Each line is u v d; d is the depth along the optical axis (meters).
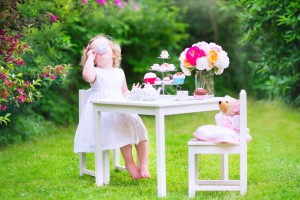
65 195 4.68
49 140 7.67
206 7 12.77
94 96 5.32
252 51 12.21
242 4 9.85
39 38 7.27
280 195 4.38
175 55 11.29
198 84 5.06
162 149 4.55
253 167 5.70
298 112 9.32
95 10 8.75
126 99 5.08
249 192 4.54
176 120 9.90
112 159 6.28
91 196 4.59
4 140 7.24
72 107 9.21
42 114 8.77
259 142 7.25
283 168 5.52
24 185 5.11
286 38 9.23
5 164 6.13
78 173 5.63
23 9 6.60
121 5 9.57
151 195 4.62
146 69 10.62
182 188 4.91
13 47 5.48
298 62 9.35
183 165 6.00
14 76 5.54
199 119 9.92
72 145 7.25
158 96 5.02
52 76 5.89
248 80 12.34
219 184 4.86
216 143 4.50
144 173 5.12
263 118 9.27
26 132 7.64
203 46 5.02
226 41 12.76
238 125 4.70
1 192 4.88
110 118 5.19
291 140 7.22
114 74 5.41
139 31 10.73
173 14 11.38
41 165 6.02
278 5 9.05
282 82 9.17
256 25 9.29
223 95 12.14
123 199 4.47
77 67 8.98
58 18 7.39
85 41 9.20
